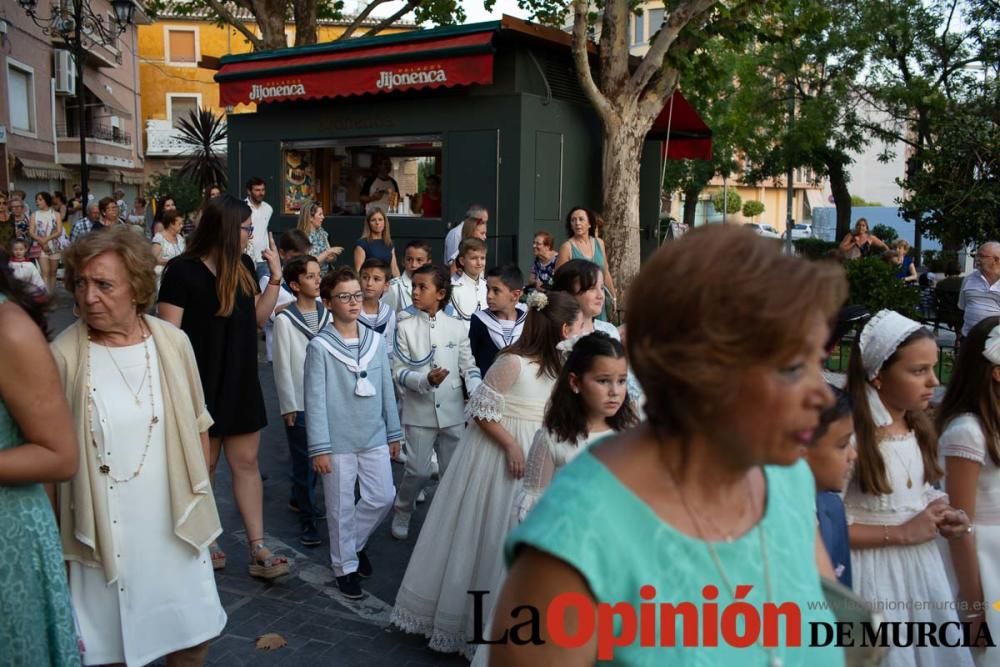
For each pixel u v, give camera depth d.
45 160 28.36
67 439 2.57
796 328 1.22
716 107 25.08
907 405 2.94
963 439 3.11
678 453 1.40
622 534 1.33
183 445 3.19
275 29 16.19
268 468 6.97
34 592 2.56
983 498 3.14
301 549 5.38
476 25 10.52
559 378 3.46
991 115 16.38
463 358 5.23
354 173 12.38
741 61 22.86
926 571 2.95
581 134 11.78
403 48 10.96
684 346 1.27
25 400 2.48
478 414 3.97
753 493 1.51
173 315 4.52
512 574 1.36
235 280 4.57
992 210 14.65
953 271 16.19
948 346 11.82
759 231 1.35
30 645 2.54
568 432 3.43
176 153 43.34
